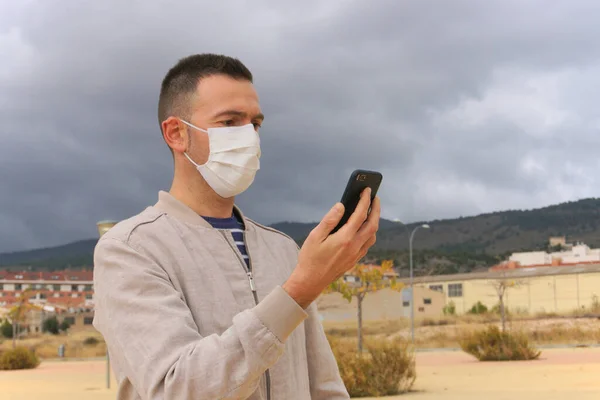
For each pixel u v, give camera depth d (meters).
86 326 92.06
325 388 2.38
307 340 2.38
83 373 31.06
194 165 2.25
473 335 31.11
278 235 2.49
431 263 161.12
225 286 2.07
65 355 54.88
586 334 48.25
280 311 1.75
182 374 1.73
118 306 1.91
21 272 147.25
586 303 71.25
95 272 2.05
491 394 16.81
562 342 46.12
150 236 2.06
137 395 1.95
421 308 76.94
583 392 16.59
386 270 34.56
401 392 18.27
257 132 2.31
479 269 158.25
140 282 1.92
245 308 2.07
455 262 162.00
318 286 1.79
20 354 36.09
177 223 2.14
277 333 1.74
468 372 23.77
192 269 2.04
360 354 19.03
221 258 2.13
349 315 64.88
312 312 2.40
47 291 136.25
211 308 2.01
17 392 21.36
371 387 17.88
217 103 2.22
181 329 1.84
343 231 1.77
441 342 50.75
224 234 2.20
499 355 29.34
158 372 1.77
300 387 2.17
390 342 19.64
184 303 1.94
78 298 133.38
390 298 67.31
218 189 2.24
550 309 73.62
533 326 56.56
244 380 1.71
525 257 108.69
